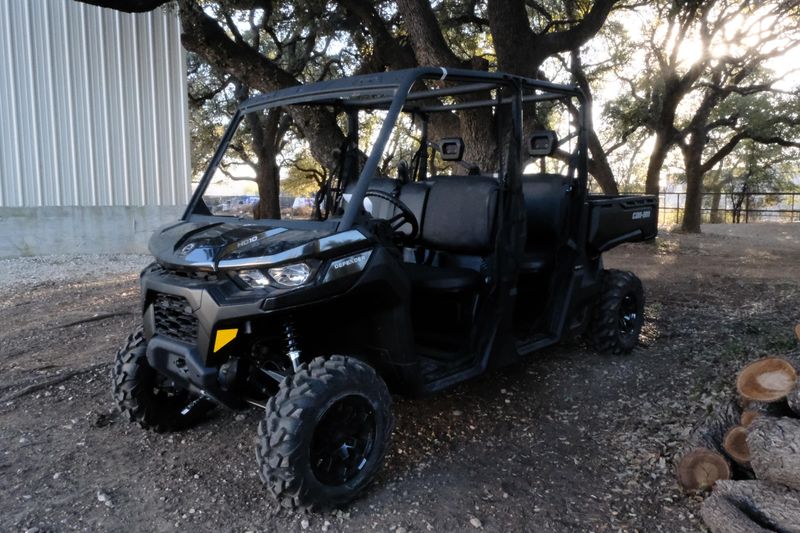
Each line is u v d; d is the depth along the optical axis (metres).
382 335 3.36
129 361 3.77
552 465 3.59
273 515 3.07
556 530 2.95
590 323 5.52
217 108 20.06
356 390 3.10
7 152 10.67
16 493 3.26
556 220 4.78
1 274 9.32
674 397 4.50
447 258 4.39
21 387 4.69
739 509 2.80
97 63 11.27
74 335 6.11
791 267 10.80
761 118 18.56
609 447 3.80
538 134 4.68
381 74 3.56
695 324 6.53
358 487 3.14
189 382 3.22
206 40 10.16
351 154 4.50
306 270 2.98
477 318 4.01
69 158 11.17
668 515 3.05
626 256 12.73
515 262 4.10
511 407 4.43
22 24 10.62
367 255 3.19
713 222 28.84
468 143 8.09
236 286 3.00
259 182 17.66
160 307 3.38
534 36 9.27
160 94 11.91
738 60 15.85
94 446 3.82
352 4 10.28
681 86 16.81
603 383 4.89
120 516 3.06
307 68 18.38
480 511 3.12
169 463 3.62
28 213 10.91
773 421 2.90
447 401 4.53
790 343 4.95
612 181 15.55
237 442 3.89
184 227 3.65
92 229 11.46
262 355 3.43
